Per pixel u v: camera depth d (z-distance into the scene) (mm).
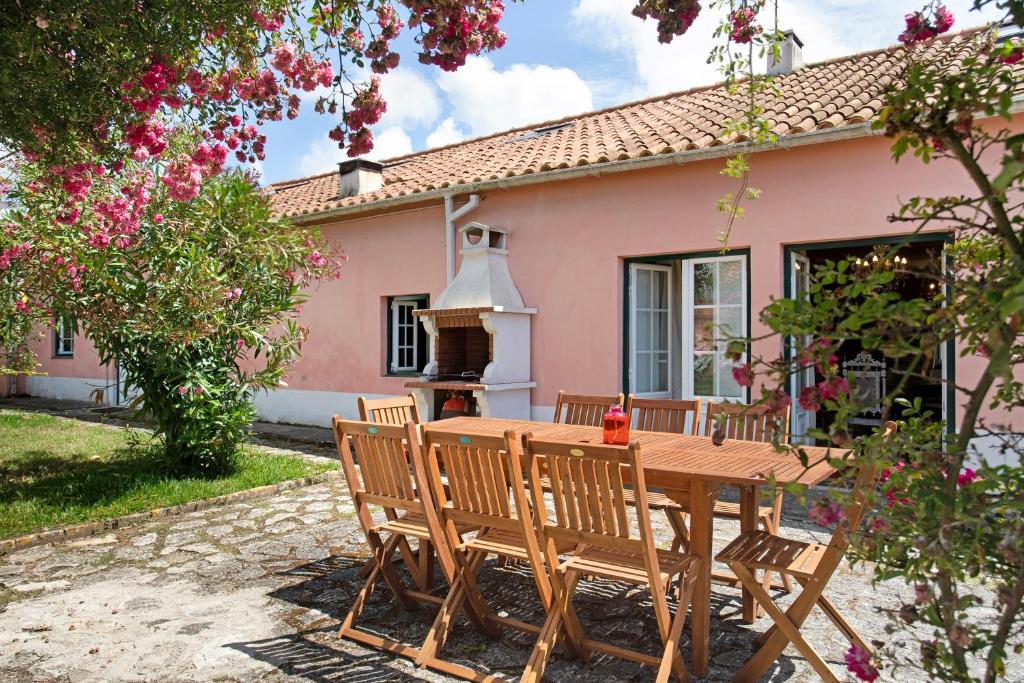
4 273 6273
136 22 3898
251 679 3262
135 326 6516
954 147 1837
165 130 5035
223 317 6820
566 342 8422
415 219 10031
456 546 3629
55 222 6195
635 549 3035
